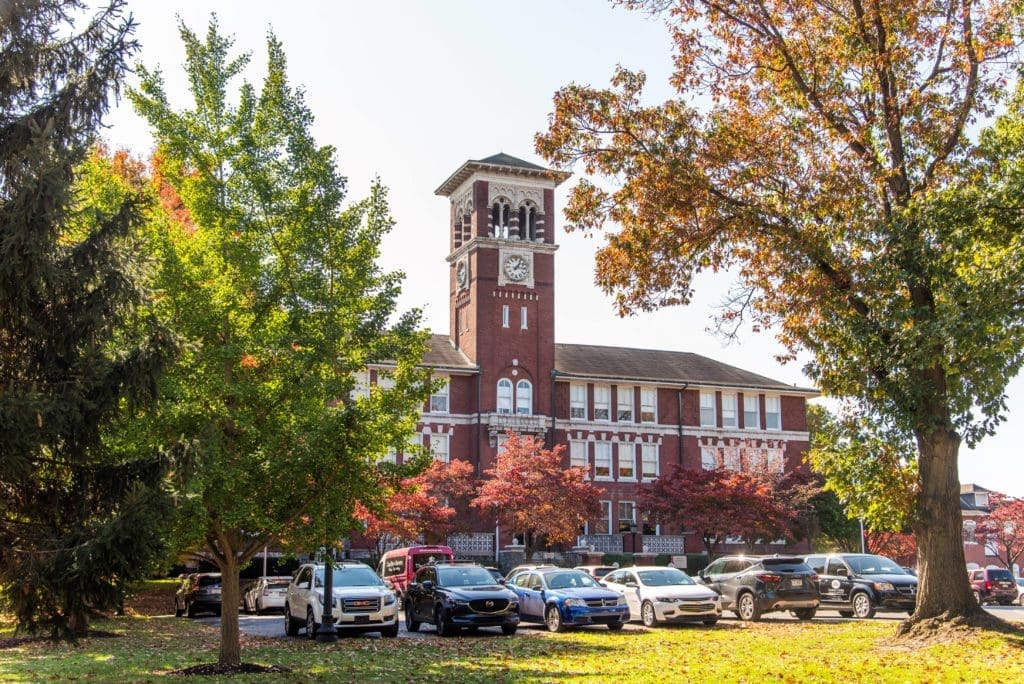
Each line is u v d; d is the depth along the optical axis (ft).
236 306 59.82
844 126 73.72
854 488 73.05
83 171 57.16
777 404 214.28
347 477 59.93
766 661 60.75
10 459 41.91
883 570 99.76
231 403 58.70
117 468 46.50
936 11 70.49
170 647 76.18
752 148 72.02
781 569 95.20
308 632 84.79
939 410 69.67
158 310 57.41
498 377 191.31
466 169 198.49
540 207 200.95
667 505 169.48
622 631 86.48
